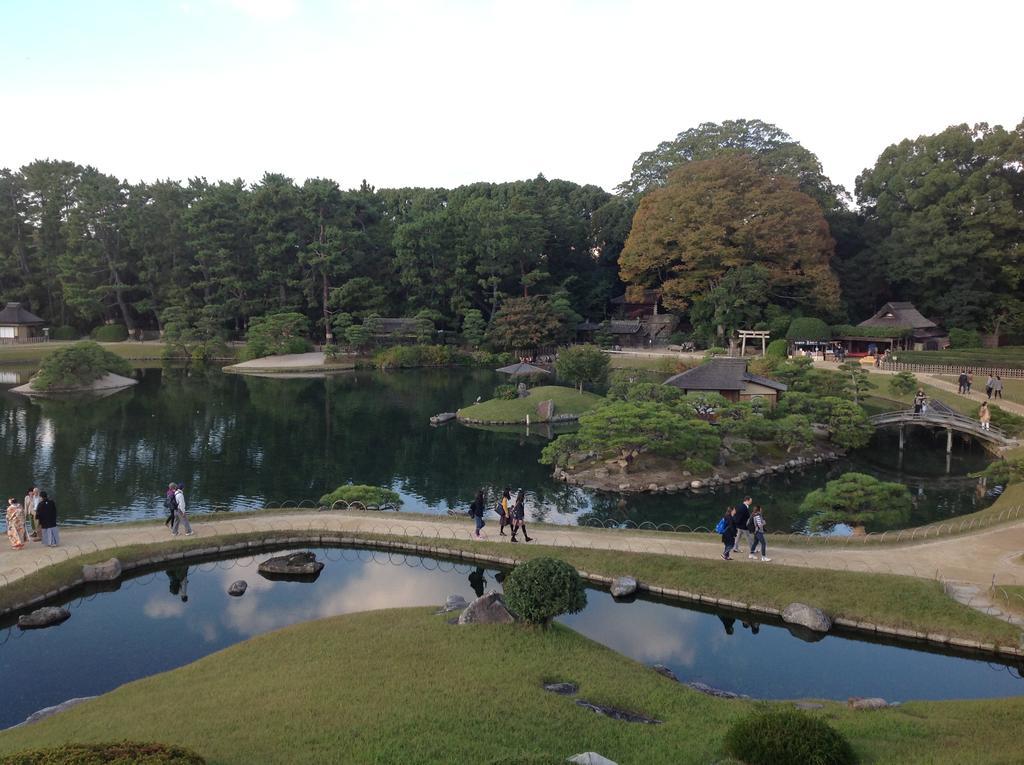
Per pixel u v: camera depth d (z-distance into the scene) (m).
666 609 24.66
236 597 25.33
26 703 18.38
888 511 32.25
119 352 113.19
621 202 132.38
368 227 128.12
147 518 36.97
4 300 125.62
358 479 46.56
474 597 25.28
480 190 145.00
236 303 119.19
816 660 21.00
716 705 16.00
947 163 94.75
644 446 47.75
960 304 93.62
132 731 13.67
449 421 66.81
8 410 68.50
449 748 12.70
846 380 62.19
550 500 41.94
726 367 60.00
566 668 17.55
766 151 114.00
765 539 29.14
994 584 23.78
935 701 16.55
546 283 123.19
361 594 25.64
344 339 119.50
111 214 122.06
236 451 53.47
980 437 51.88
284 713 14.31
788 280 96.88
